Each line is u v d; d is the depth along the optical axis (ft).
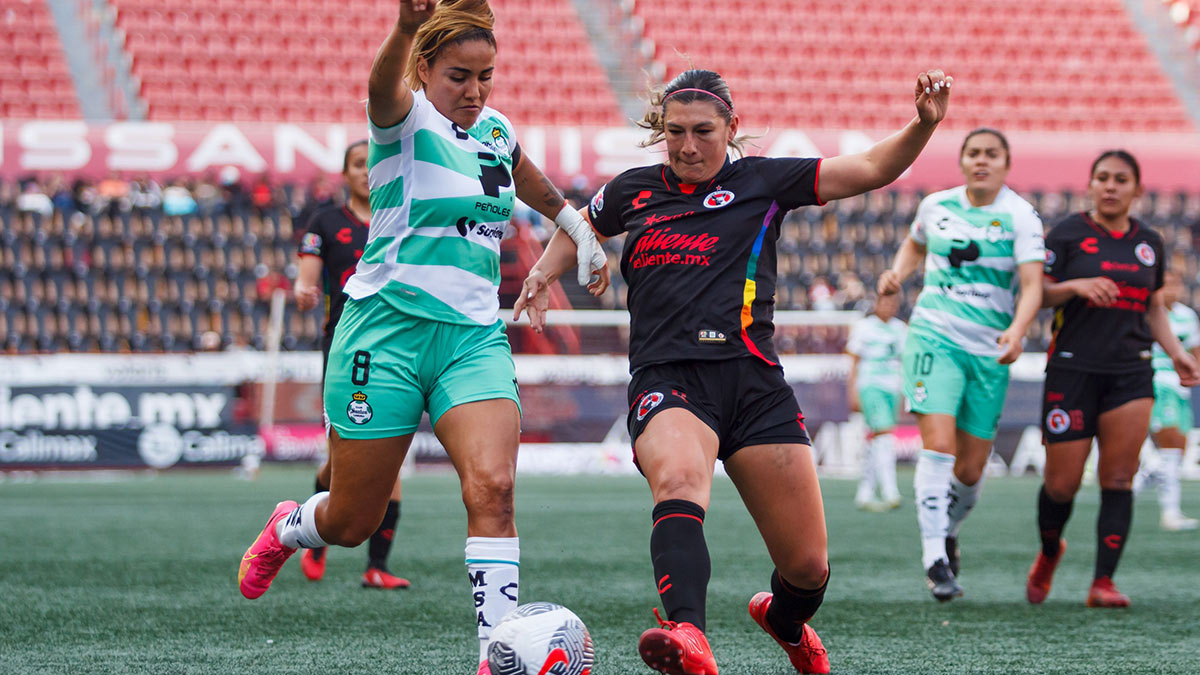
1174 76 296.10
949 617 62.54
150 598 67.46
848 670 47.93
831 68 282.15
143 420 190.80
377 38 270.87
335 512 44.80
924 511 69.46
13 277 213.05
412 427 43.16
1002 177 70.28
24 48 251.19
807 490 42.14
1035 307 67.21
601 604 66.13
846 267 240.12
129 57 254.47
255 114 248.11
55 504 135.95
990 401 71.26
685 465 40.32
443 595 69.26
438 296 42.65
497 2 285.64
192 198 227.81
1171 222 248.32
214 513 124.36
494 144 43.91
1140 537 112.57
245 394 195.62
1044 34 298.56
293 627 57.72
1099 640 55.21
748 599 68.90
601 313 208.13
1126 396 66.85
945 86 40.83
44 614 61.52
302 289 70.95
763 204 43.78
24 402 186.50
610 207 46.60
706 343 42.55
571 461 201.57
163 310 216.74
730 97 44.42
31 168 209.87
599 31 290.76
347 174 70.85
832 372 208.23
